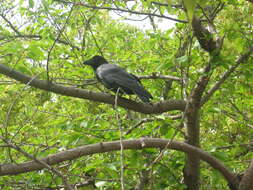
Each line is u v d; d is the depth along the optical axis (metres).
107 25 9.10
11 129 7.59
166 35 7.90
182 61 5.94
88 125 6.94
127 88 7.42
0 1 9.52
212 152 6.78
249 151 8.29
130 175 7.82
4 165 5.29
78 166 7.13
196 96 6.62
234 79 7.43
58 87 6.29
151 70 8.40
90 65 8.18
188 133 6.91
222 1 6.01
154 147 6.07
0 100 7.89
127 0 6.59
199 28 6.13
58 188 6.71
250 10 6.07
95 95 6.45
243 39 6.38
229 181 6.63
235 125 9.34
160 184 6.81
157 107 6.69
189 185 7.12
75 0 7.02
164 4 5.59
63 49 8.41
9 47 6.27
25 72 6.35
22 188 6.82
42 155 6.43
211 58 6.07
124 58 8.97
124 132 7.85
